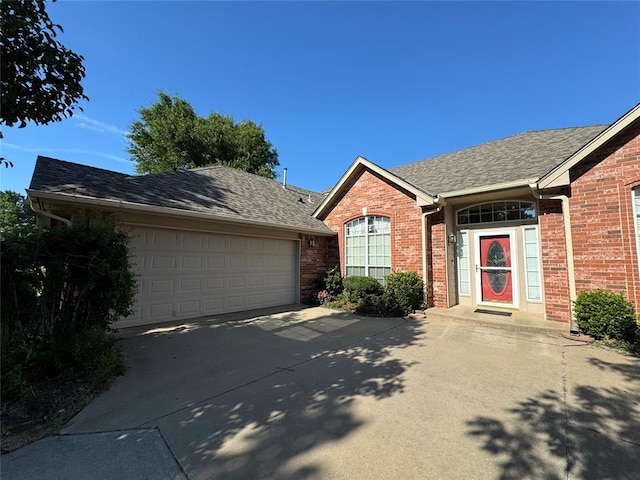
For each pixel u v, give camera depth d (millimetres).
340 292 11227
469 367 4707
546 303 7539
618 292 6254
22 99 4090
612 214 6414
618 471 2342
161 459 2541
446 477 2293
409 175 12094
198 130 27078
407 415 3254
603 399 3576
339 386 4043
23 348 3658
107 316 4656
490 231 9172
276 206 11578
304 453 2604
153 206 6930
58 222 6227
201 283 8383
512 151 10219
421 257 9508
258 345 5926
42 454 2613
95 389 3834
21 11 3684
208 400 3652
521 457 2521
